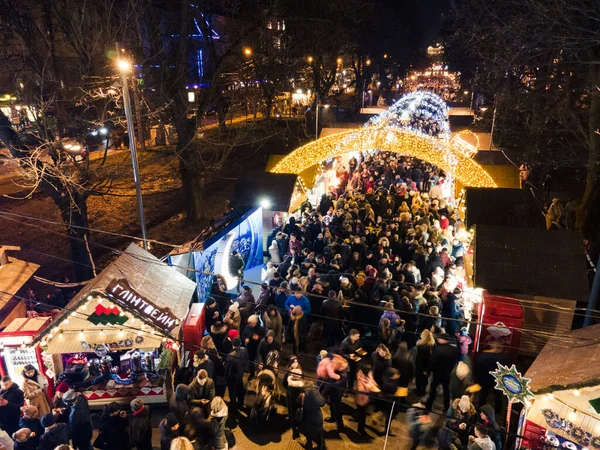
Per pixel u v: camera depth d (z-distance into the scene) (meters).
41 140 12.54
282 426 8.73
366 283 11.48
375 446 8.09
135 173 11.41
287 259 13.05
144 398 9.07
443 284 10.95
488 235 11.23
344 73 63.28
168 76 18.69
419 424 8.26
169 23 20.91
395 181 21.05
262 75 31.58
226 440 7.73
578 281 10.00
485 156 20.08
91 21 14.05
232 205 16.47
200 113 20.08
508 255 10.66
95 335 8.56
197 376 7.86
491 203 13.95
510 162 19.62
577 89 18.05
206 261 12.89
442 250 13.58
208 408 7.43
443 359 8.56
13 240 18.84
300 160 19.67
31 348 8.80
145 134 36.03
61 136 13.31
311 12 28.23
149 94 20.25
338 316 10.41
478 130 36.75
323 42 30.84
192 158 20.27
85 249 14.12
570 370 6.69
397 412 8.95
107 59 14.66
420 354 8.97
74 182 12.55
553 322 9.83
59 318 8.45
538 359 7.45
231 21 26.30
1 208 22.28
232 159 33.69
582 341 7.61
